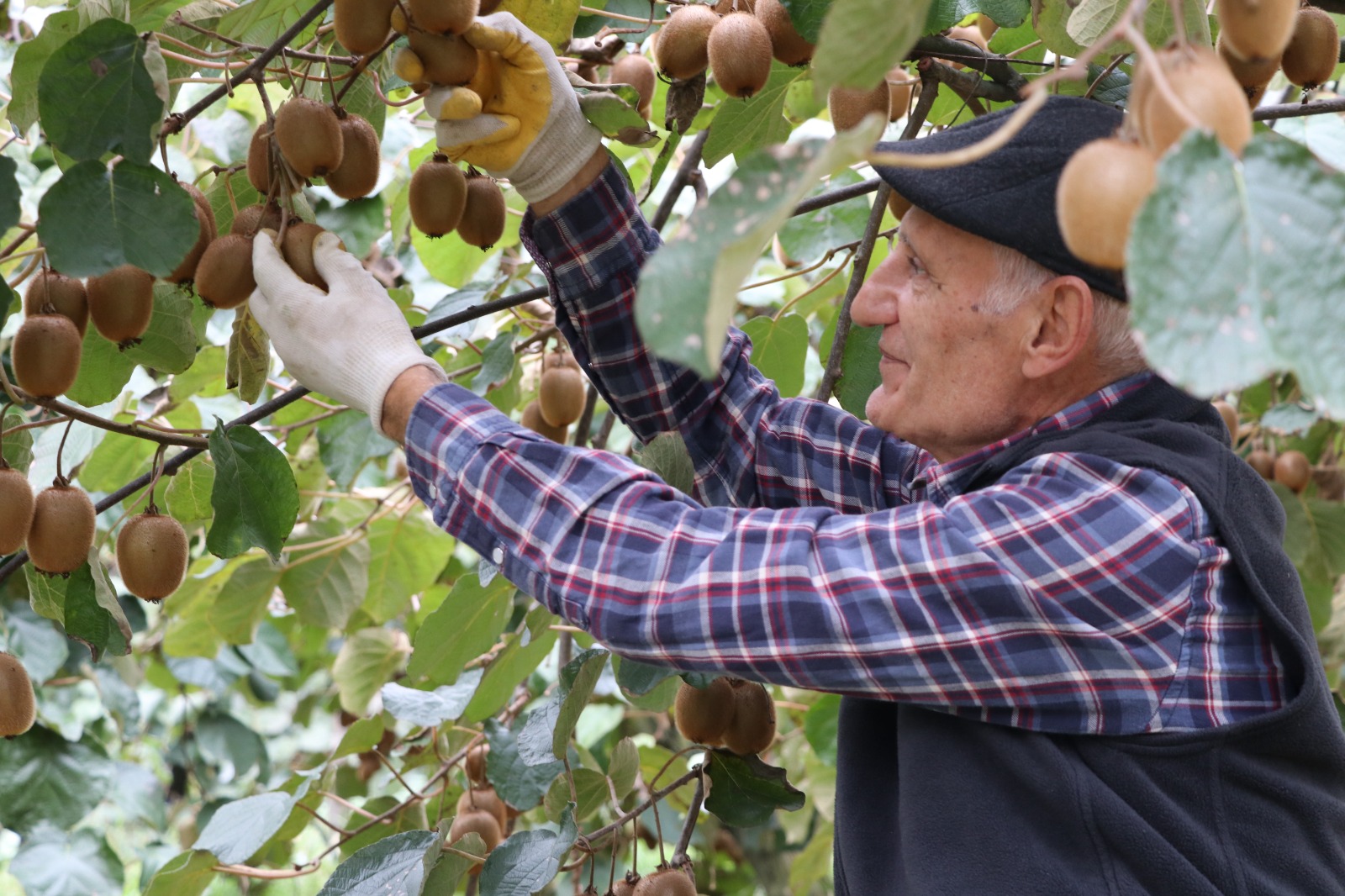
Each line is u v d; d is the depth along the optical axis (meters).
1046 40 1.67
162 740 4.65
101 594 1.58
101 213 1.36
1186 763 1.29
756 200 0.76
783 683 1.33
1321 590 3.23
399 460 3.60
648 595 1.32
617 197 1.69
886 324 1.52
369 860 1.79
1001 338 1.41
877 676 1.29
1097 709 1.28
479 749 2.44
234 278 1.47
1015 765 1.30
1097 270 1.35
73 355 1.46
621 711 3.94
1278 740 1.32
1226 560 1.33
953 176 1.38
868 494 1.73
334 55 1.82
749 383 1.82
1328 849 1.35
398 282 2.97
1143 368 1.43
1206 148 0.70
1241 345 0.67
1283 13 0.87
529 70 1.55
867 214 2.75
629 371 1.77
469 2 1.41
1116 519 1.30
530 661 2.29
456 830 2.19
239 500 1.58
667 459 1.73
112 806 5.42
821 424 1.76
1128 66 1.80
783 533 1.33
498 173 1.63
